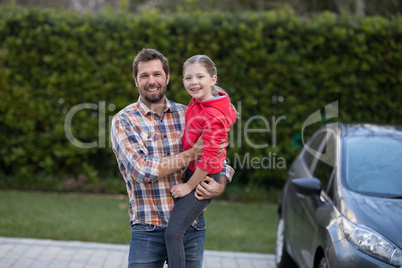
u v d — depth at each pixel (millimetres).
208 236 5902
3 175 8125
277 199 7758
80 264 4621
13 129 7977
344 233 3203
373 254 2990
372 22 7605
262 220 6738
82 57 7754
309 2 12445
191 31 7590
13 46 7746
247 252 5410
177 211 2695
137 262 2691
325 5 12445
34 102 7844
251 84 7629
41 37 7703
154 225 2721
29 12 7766
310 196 3992
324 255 3350
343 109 7676
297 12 12469
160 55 2793
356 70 7531
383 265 2928
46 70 7824
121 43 7738
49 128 8000
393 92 7602
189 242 2809
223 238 5855
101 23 7750
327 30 7504
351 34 7410
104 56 7727
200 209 2729
